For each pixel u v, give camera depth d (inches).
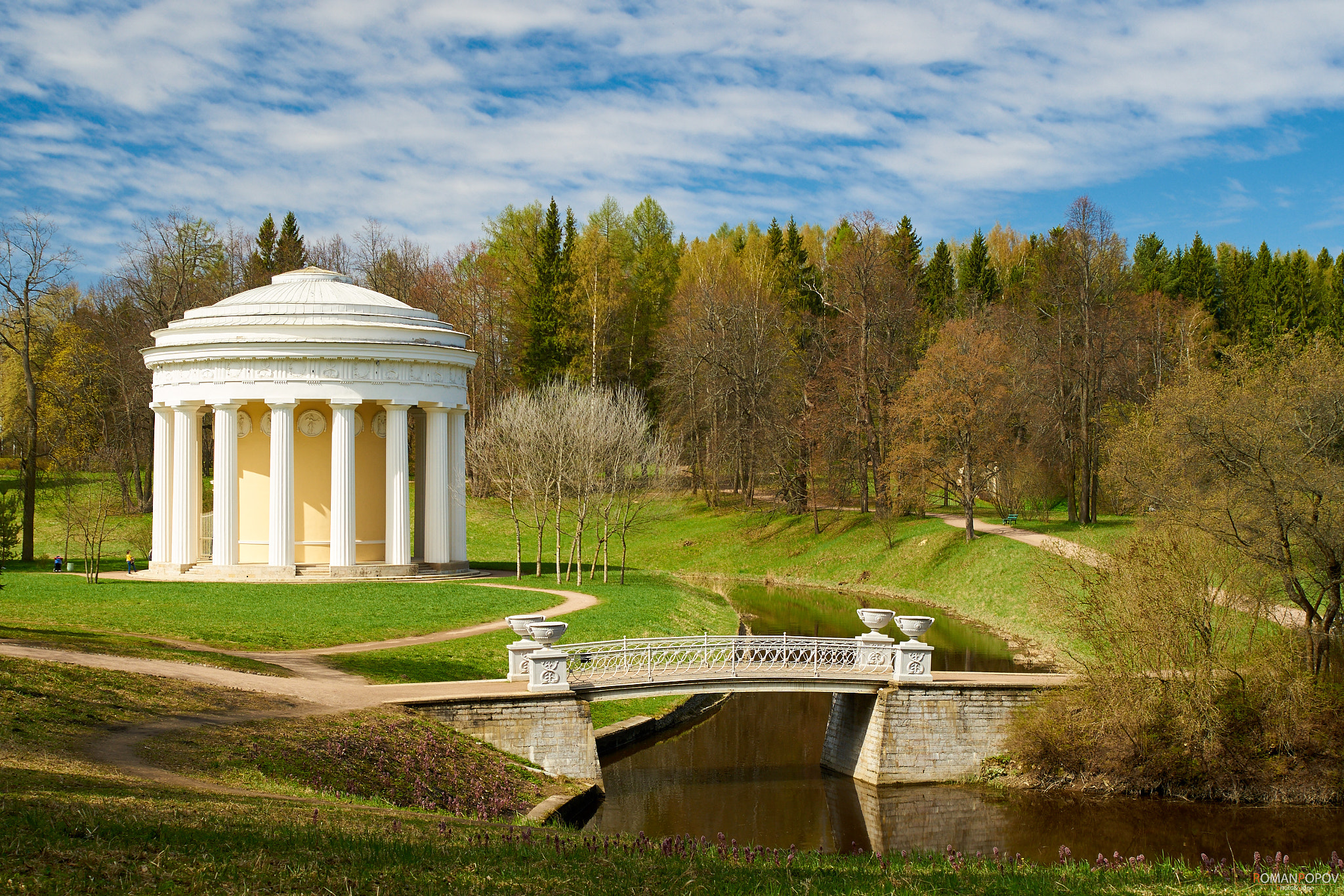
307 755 940.6
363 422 2310.5
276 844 595.5
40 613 1552.7
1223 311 4328.3
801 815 1165.1
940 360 2866.6
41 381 3107.8
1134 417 1861.5
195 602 1753.2
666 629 1867.6
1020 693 1326.3
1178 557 1309.1
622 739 1444.4
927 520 3169.3
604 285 3902.6
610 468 2568.9
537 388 3720.5
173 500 2247.8
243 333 2170.3
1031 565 2501.2
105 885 478.9
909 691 1304.1
